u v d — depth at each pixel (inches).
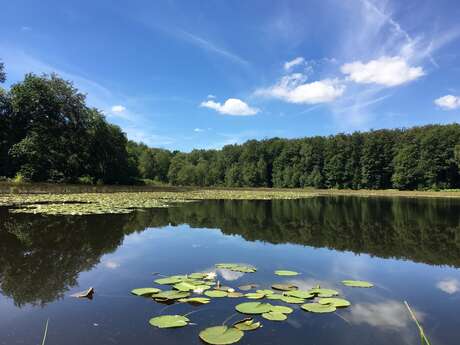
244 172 3127.5
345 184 2620.6
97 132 1722.4
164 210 725.3
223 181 3496.6
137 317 178.2
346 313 187.0
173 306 193.3
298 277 257.8
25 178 1328.7
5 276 251.1
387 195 1722.4
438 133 2210.9
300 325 170.2
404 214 728.3
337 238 431.2
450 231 492.7
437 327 171.6
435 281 253.0
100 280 243.6
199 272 266.8
